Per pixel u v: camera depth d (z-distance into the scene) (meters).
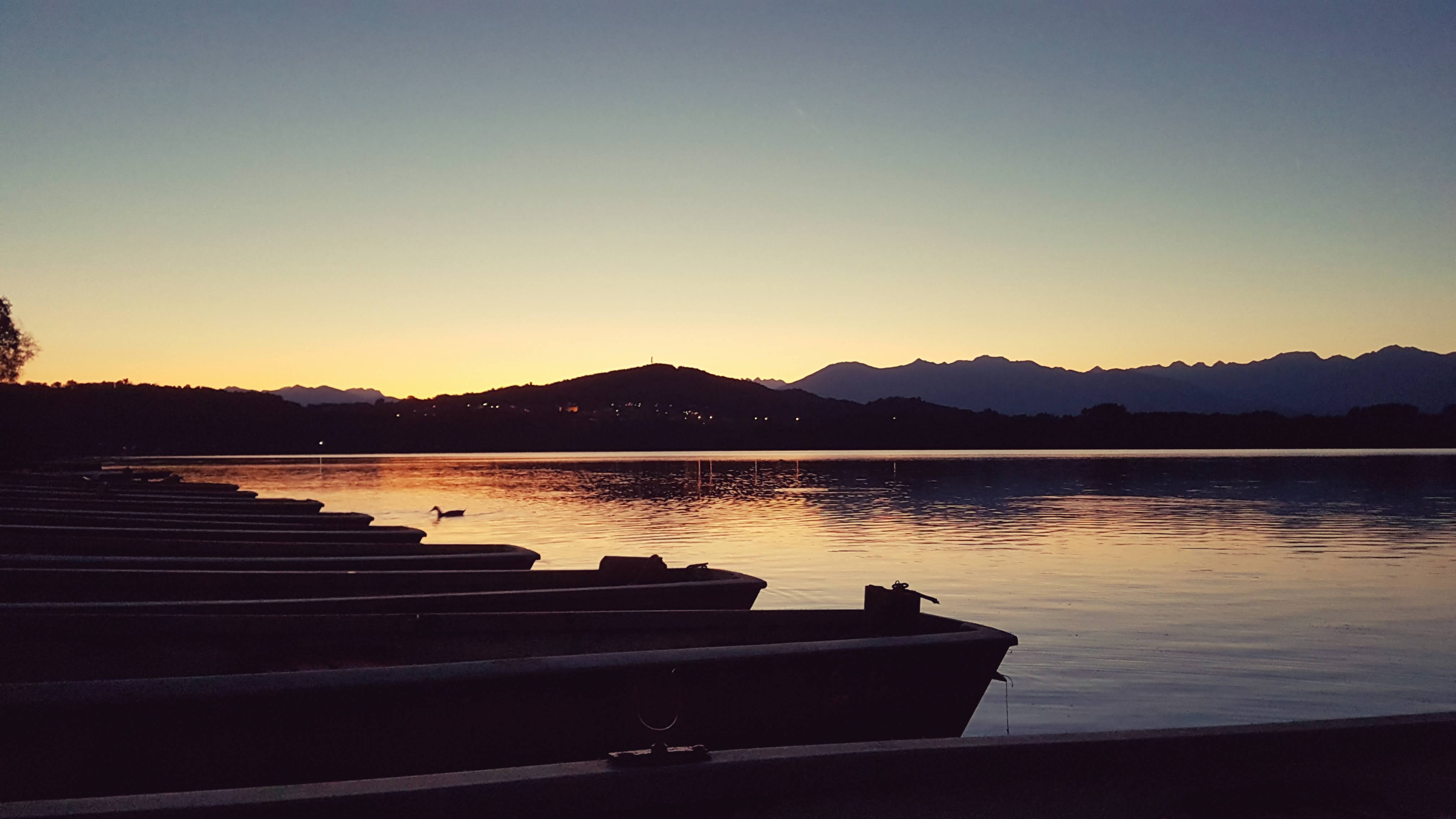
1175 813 3.18
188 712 3.66
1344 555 16.67
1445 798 3.36
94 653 4.88
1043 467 68.88
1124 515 26.14
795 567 15.51
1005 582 13.55
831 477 53.81
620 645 5.55
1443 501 31.28
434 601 6.22
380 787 2.71
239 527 11.98
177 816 2.48
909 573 14.59
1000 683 7.74
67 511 12.59
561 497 37.03
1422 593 12.36
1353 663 8.36
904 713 4.96
